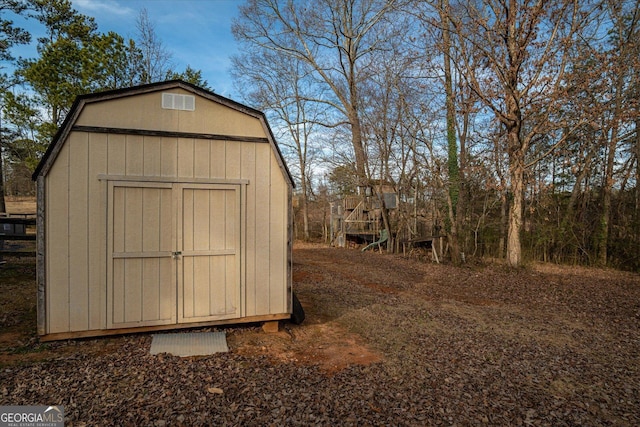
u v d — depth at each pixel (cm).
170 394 317
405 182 1538
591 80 1008
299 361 413
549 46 1047
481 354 455
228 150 476
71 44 1406
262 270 495
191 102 459
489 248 1516
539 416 315
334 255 1512
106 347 414
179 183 454
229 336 477
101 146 424
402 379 375
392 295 793
